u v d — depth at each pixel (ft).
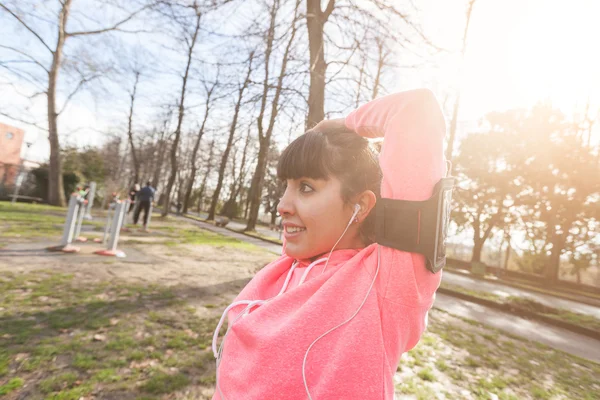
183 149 105.60
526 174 74.74
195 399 7.82
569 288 72.95
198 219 91.50
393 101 1.93
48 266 17.75
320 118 16.93
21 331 9.91
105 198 82.33
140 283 17.01
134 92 79.30
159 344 10.32
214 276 21.34
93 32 45.88
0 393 7.06
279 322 1.73
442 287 36.37
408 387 10.50
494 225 81.35
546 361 15.74
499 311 29.60
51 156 63.41
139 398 7.56
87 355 9.05
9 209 45.75
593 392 12.60
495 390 11.26
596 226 71.10
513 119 77.20
